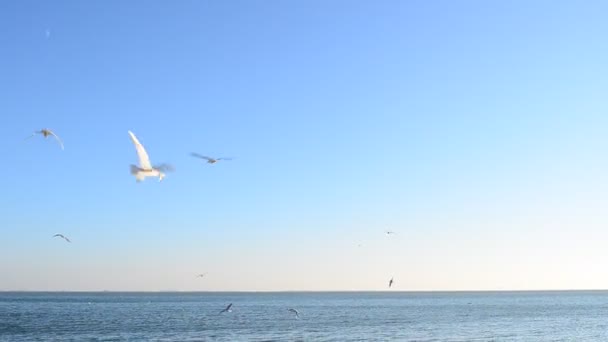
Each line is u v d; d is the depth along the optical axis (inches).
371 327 3784.5
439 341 2918.3
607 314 5477.4
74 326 3794.3
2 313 5398.6
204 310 6476.4
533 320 4552.2
